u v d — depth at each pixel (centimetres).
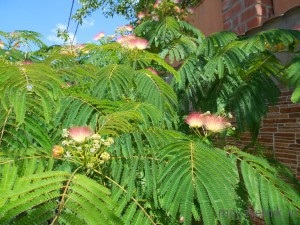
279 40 268
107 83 221
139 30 461
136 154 191
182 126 312
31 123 185
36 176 141
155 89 240
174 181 142
